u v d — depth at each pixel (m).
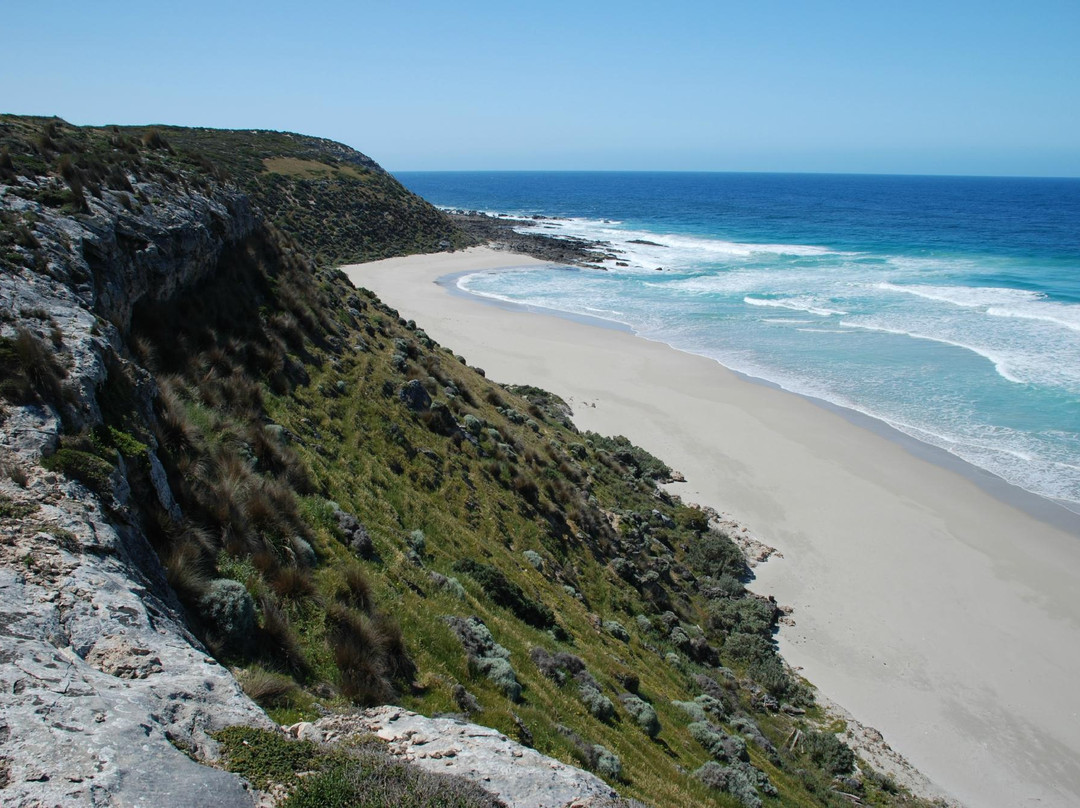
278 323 22.72
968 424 39.31
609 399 43.03
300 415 19.59
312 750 6.29
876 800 17.36
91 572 7.07
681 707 16.95
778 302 68.69
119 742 5.13
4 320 10.40
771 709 20.45
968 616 24.83
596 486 29.61
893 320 60.66
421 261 88.88
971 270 84.75
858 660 22.95
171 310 18.25
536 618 16.81
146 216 18.23
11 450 8.20
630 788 11.09
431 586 14.69
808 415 40.88
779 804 14.59
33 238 13.02
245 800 5.22
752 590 26.30
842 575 27.14
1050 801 18.14
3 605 6.13
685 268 90.25
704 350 52.91
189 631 7.95
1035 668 22.56
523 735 10.55
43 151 17.91
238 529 11.12
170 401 12.93
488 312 62.91
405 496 19.03
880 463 35.28
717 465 35.38
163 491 10.07
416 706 10.03
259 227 28.28
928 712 20.92
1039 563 27.55
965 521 30.33
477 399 30.84
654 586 23.89
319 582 11.72
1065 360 48.72
